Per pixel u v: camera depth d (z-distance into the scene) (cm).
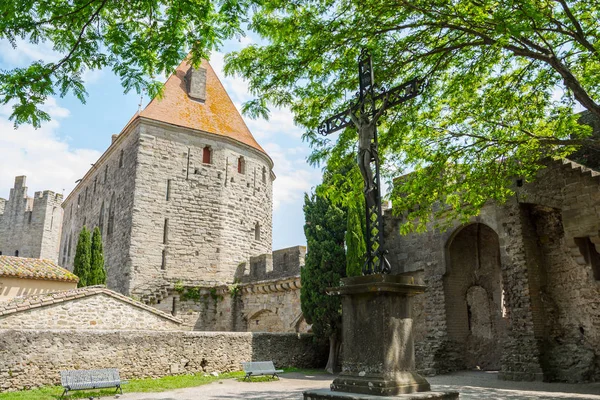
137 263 3073
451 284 1975
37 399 1310
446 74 1347
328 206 2322
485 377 1747
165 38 763
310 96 1245
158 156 3309
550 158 1638
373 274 643
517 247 1711
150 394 1438
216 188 3469
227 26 799
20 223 6400
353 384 624
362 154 726
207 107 3794
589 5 1188
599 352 1540
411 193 1486
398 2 1062
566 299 1658
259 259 3000
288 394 1407
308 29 1124
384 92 730
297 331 2584
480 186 1465
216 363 1953
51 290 2189
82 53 732
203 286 3136
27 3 660
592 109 1065
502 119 1416
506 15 902
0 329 1461
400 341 632
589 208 1512
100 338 1653
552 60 1107
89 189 4241
